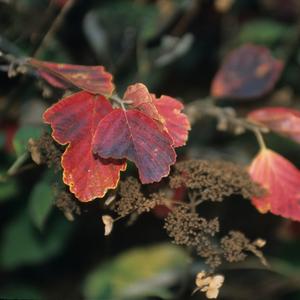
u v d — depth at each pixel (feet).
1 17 2.79
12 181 2.79
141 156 1.62
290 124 2.18
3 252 3.33
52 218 3.31
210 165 1.92
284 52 3.43
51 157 1.86
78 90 1.91
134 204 1.79
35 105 2.82
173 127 1.72
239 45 3.47
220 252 1.86
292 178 2.03
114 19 3.12
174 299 3.13
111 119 1.64
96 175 1.67
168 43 3.15
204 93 3.66
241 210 3.62
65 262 3.79
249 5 3.52
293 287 3.66
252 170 2.06
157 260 3.27
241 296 3.67
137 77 3.17
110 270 3.26
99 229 3.54
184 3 3.15
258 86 2.58
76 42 3.23
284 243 3.58
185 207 1.86
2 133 2.76
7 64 2.46
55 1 2.80
